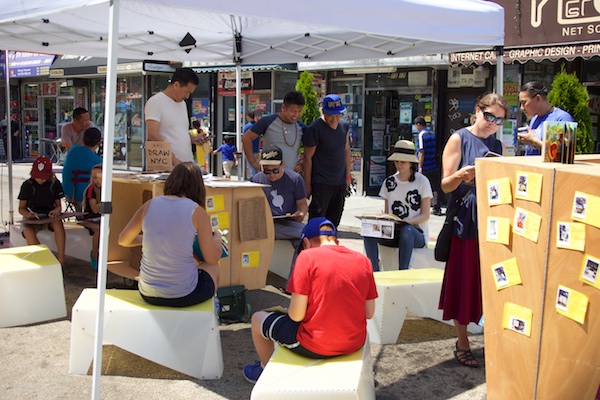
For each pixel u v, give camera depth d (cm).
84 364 427
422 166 1155
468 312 445
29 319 523
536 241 324
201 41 823
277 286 667
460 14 561
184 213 426
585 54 930
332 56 762
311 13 454
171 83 597
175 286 422
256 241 545
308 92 1244
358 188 1372
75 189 749
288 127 702
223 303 530
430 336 525
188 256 427
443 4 549
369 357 377
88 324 424
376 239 629
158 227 421
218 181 553
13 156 2283
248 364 441
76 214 635
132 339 418
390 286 499
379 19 497
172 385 413
